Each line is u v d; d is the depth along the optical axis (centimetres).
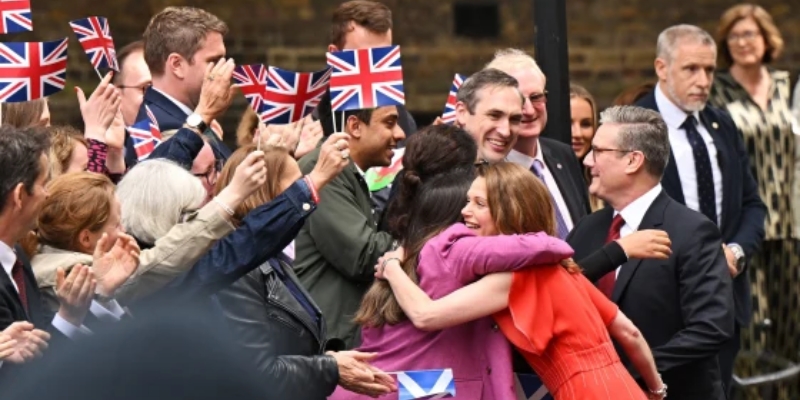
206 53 1562
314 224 1462
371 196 1655
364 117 1552
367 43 1967
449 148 1351
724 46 2153
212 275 1139
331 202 1463
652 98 1897
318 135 1558
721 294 1449
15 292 1097
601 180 1493
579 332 1246
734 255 1783
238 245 1148
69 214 1166
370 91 1421
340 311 1466
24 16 1410
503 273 1231
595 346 1252
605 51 2994
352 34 1969
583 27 2992
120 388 617
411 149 1354
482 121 1549
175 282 1140
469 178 1320
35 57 1362
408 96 2945
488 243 1235
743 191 1886
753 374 2031
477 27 2964
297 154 1543
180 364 626
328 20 2919
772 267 2111
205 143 1397
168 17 1573
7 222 1105
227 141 2766
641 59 3000
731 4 3020
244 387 632
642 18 2998
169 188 1207
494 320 1252
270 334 1209
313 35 2909
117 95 1445
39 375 630
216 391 627
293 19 2898
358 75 1421
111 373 619
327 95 1750
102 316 1075
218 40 1573
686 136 1870
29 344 1027
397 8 2944
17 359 1023
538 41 1688
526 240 1232
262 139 1409
